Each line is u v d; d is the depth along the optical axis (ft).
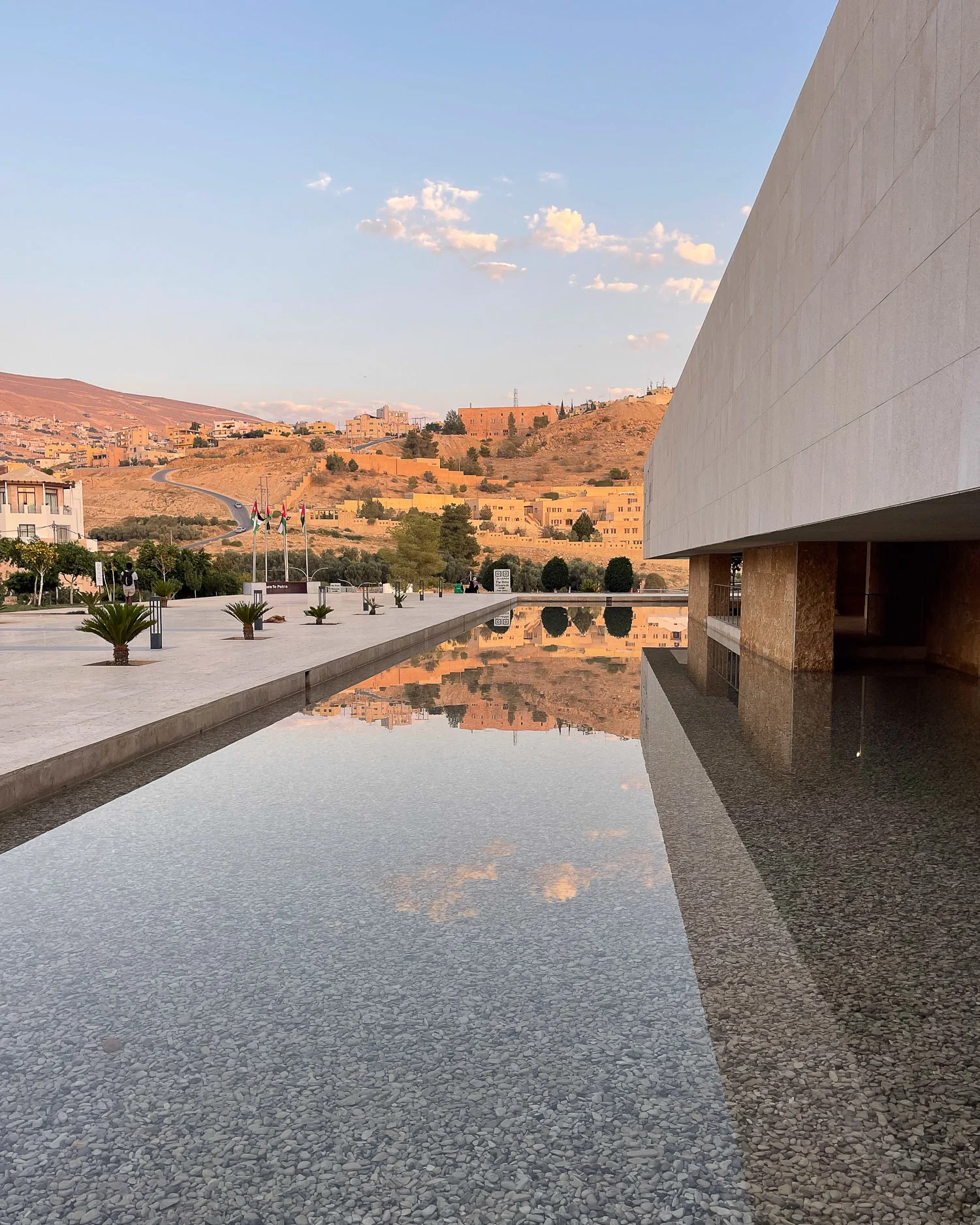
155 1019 9.63
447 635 70.79
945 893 13.47
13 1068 8.66
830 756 23.76
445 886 13.91
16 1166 7.15
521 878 14.29
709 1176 6.89
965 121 14.64
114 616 41.27
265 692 33.78
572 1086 8.21
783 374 29.81
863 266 20.62
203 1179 6.94
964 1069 8.49
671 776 21.54
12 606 116.26
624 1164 7.04
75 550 141.38
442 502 373.20
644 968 10.82
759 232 34.14
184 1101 8.04
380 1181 6.87
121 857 15.53
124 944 11.73
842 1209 6.50
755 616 53.16
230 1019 9.62
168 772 22.31
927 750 24.50
